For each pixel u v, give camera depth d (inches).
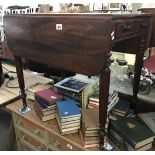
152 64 62.3
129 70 64.7
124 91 56.3
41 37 37.9
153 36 58.4
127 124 41.5
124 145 39.1
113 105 46.4
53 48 36.8
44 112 45.7
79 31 32.2
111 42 30.9
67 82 52.6
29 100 55.6
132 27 38.8
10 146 62.1
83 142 40.1
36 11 75.3
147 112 49.7
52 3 75.8
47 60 38.8
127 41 48.5
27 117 48.6
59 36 35.1
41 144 49.7
